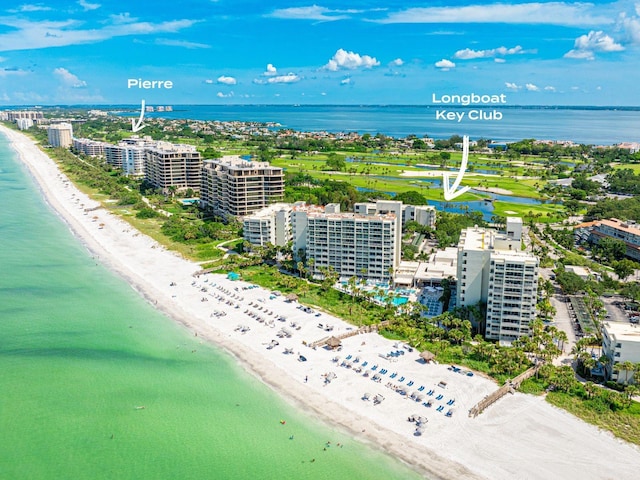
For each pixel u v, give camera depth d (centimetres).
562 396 16712
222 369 18638
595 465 13762
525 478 13338
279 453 14350
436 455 14162
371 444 14650
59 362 19000
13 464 13962
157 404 16562
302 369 18512
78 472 13712
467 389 17138
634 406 16038
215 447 14638
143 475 13612
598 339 19662
